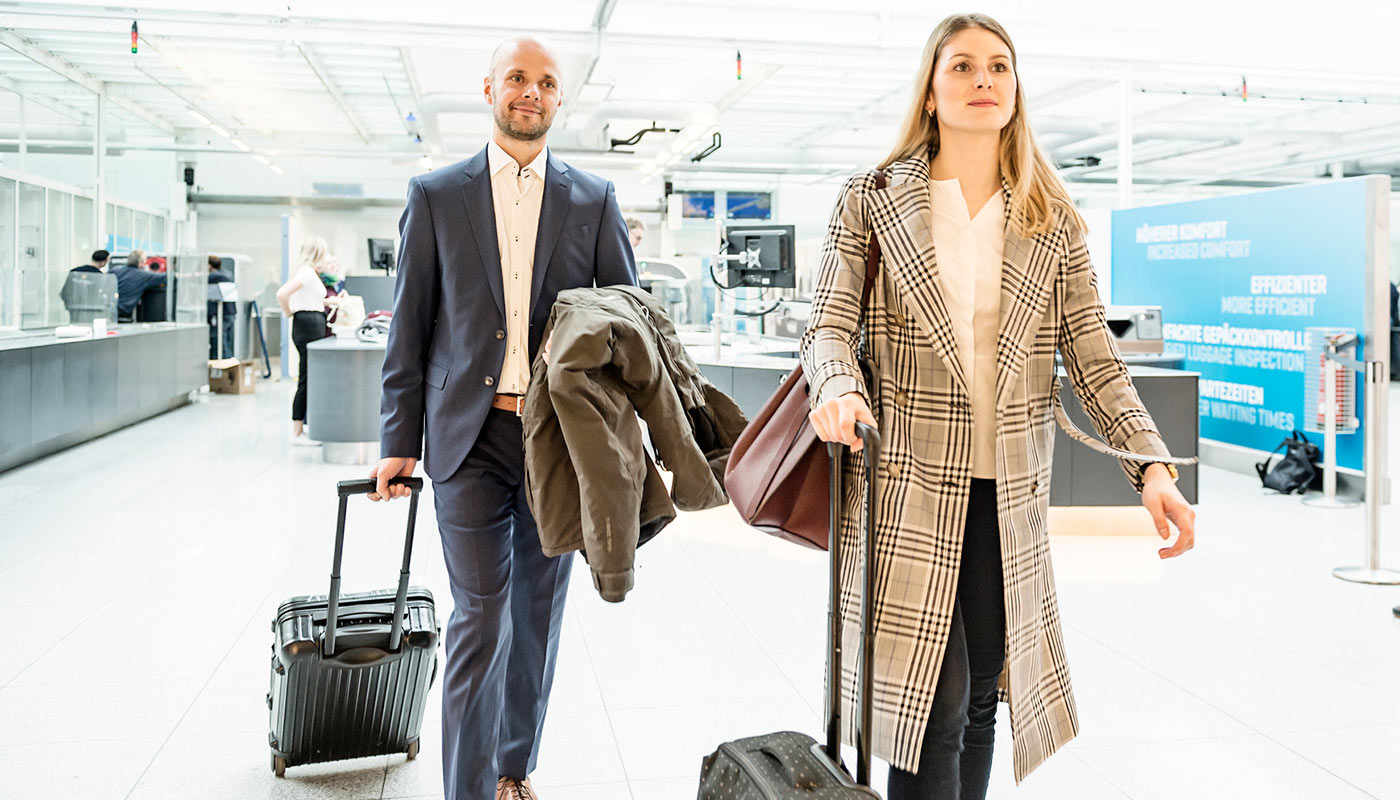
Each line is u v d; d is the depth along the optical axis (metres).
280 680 2.14
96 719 2.65
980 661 1.55
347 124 15.25
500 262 1.90
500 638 1.87
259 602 3.73
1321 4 7.70
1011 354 1.46
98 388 7.95
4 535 4.79
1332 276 6.01
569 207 1.96
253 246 17.56
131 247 13.56
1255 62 7.73
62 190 10.36
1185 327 7.40
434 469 1.88
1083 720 2.68
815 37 7.38
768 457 1.49
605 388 1.70
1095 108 13.34
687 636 3.39
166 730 2.58
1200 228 7.19
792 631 3.45
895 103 13.04
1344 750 2.48
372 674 2.17
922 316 1.46
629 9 7.19
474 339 1.87
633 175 17.77
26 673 2.98
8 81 10.56
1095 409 1.53
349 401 6.92
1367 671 3.05
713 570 4.30
